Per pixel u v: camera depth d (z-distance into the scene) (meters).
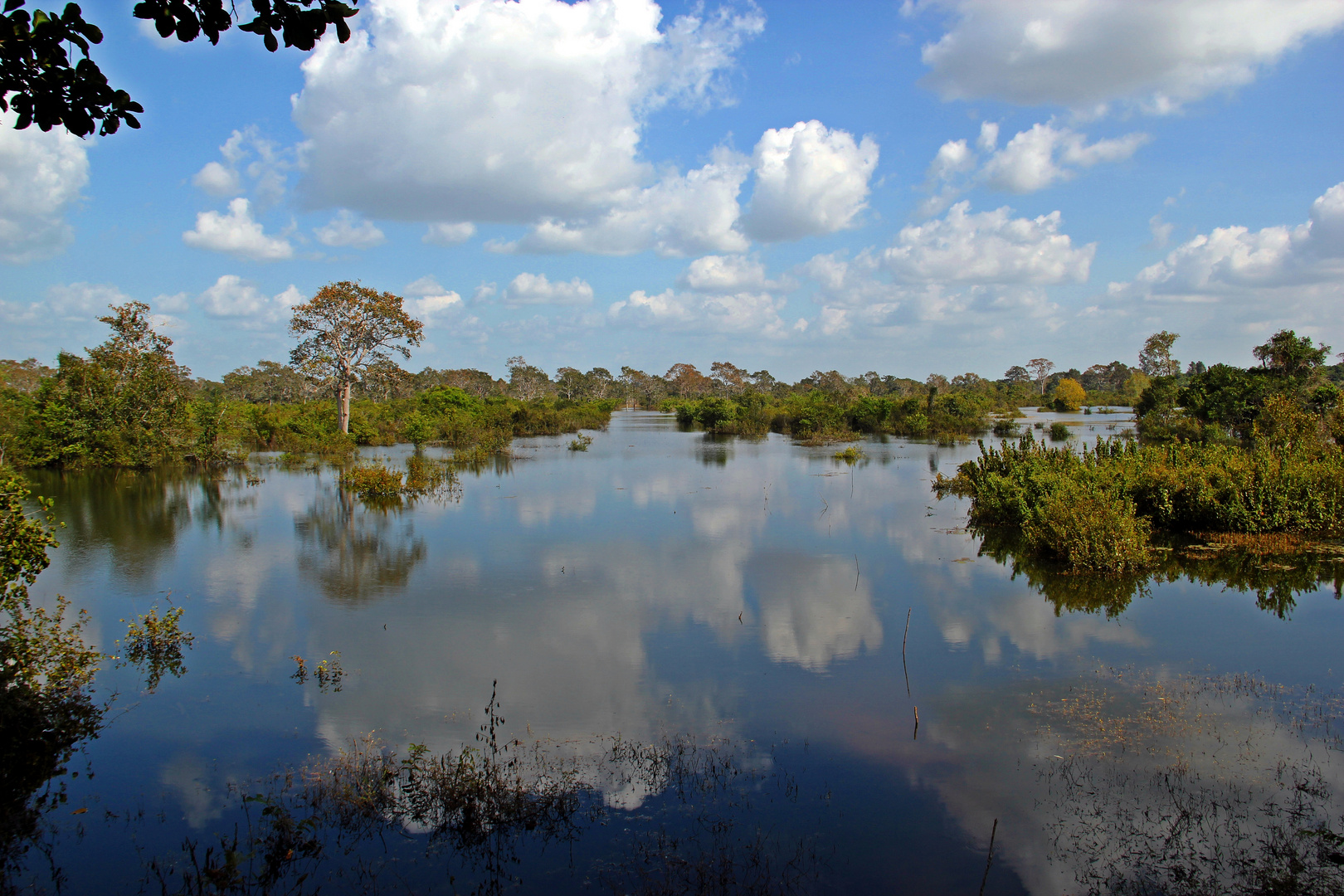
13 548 6.65
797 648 8.33
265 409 37.84
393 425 40.69
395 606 9.98
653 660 8.03
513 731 6.38
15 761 5.65
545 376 104.44
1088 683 7.24
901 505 18.11
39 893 4.33
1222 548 12.43
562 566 12.15
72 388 25.36
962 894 4.24
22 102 3.41
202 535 14.67
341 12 3.48
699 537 14.42
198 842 4.82
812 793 5.35
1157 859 4.52
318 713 6.75
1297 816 4.94
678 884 4.33
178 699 7.07
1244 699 6.79
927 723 6.45
